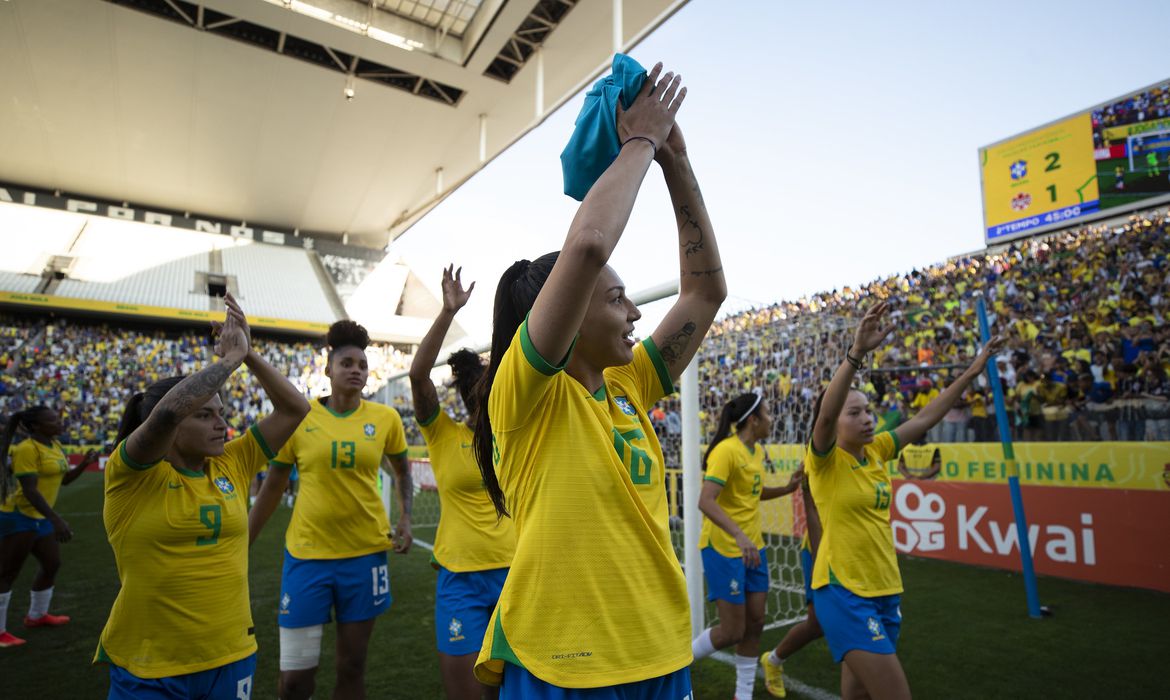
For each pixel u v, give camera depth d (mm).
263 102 20812
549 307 1006
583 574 1083
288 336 29281
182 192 28562
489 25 16828
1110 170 11523
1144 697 3385
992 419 8086
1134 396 7172
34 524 4711
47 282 24797
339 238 35781
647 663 1094
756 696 3559
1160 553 5652
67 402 21578
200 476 2203
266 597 5789
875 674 2375
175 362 24906
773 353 8031
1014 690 3496
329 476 3115
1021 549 5016
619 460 1169
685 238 1468
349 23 16797
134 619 2018
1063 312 8430
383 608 3182
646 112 1123
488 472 1370
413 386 3180
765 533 8094
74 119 21734
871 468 2754
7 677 3852
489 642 1155
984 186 13094
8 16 16406
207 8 16328
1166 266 7973
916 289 10469
